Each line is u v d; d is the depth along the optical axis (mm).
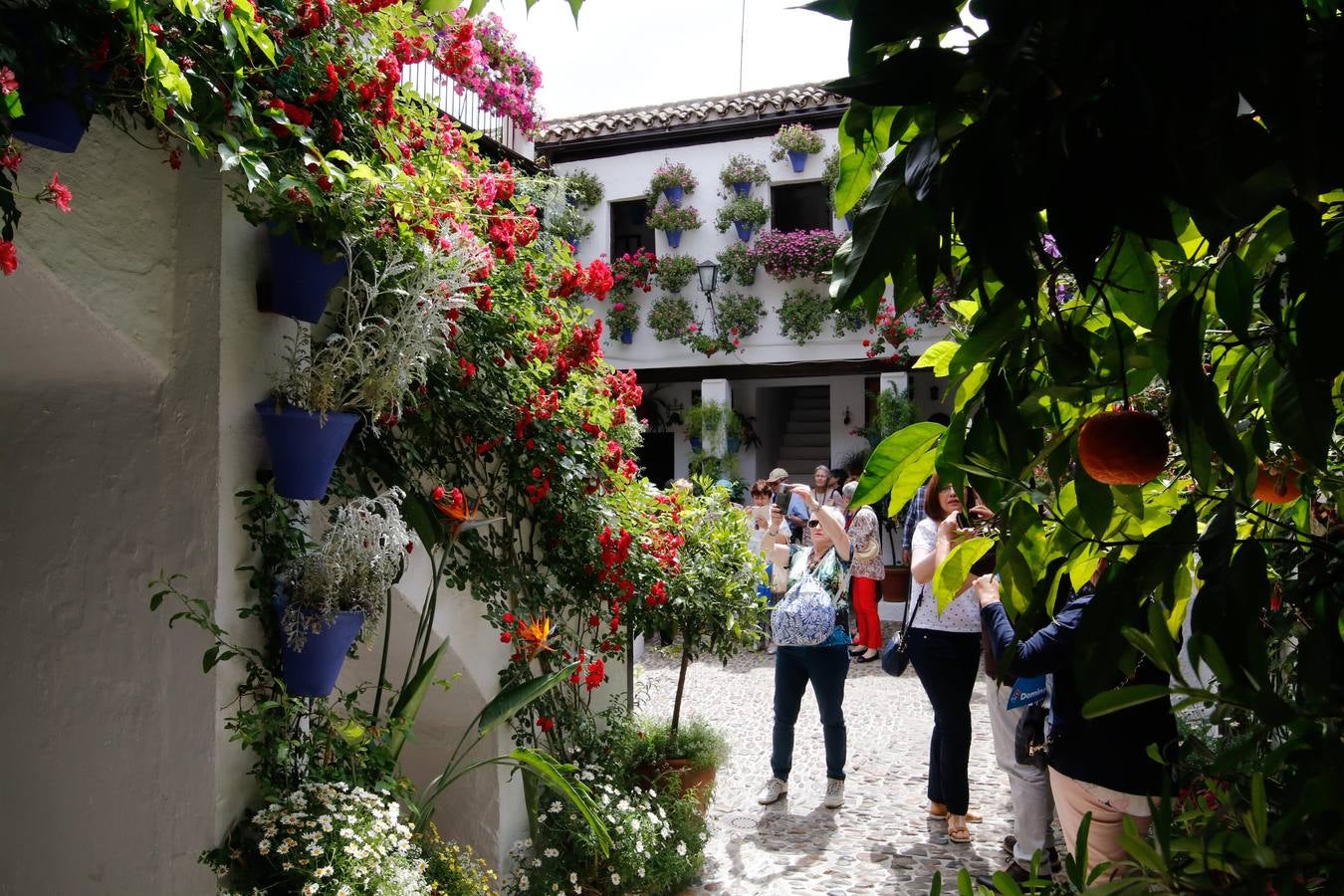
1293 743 832
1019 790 4105
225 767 2574
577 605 4141
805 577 5293
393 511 2682
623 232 13664
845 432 14156
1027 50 815
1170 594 1018
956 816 4730
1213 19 740
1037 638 2867
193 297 2588
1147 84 757
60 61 1928
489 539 3617
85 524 2727
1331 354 828
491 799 3754
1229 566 951
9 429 2822
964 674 4691
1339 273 828
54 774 2758
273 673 2656
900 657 4777
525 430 3545
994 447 1171
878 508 10305
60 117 1985
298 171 2471
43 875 2777
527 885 3627
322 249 2574
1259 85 743
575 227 12867
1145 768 2885
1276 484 1282
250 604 2633
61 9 1931
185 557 2590
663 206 13047
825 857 4574
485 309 3072
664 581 4391
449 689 3551
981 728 6953
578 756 4152
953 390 1296
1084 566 1345
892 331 11914
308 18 2533
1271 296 988
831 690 5238
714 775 4742
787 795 5520
